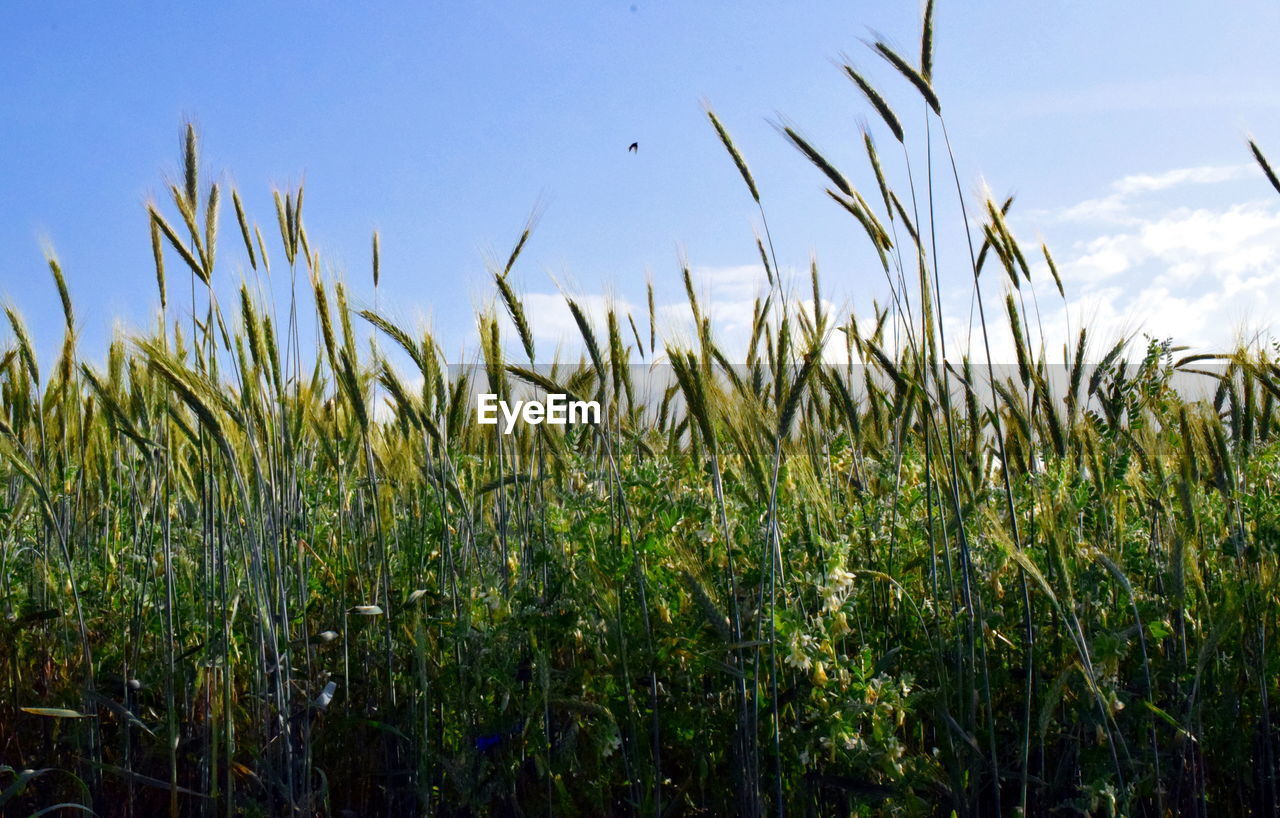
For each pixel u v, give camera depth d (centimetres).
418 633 113
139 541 149
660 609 110
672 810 111
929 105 104
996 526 100
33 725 139
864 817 101
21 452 129
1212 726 111
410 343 121
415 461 135
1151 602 112
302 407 129
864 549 120
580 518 113
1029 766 112
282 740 116
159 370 107
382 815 128
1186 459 113
